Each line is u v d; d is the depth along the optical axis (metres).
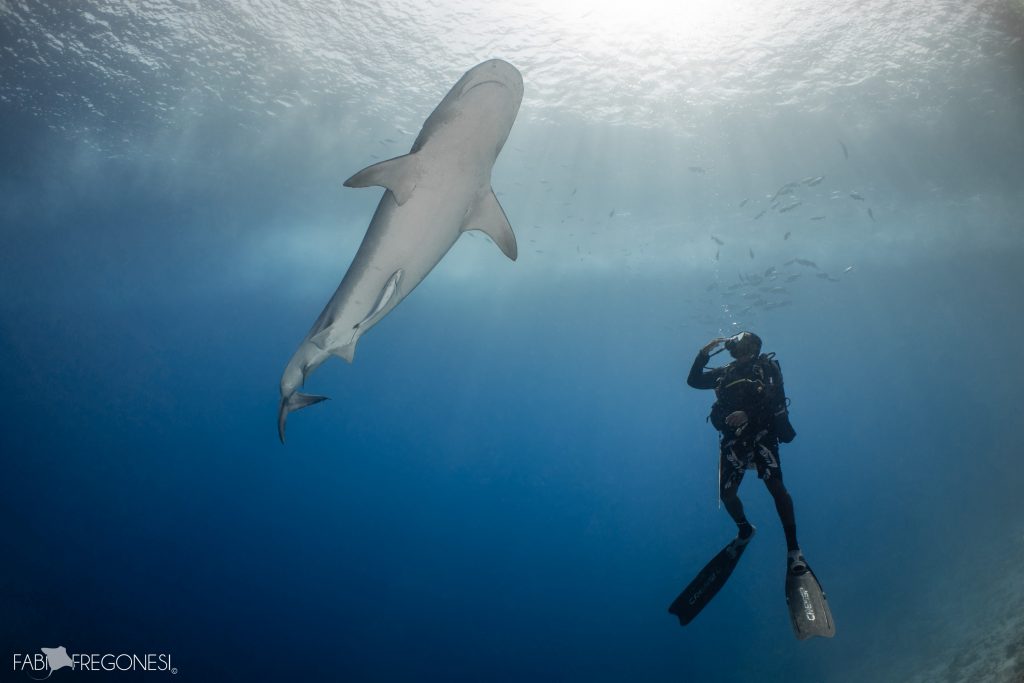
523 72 13.66
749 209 22.98
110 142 18.88
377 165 3.79
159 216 26.20
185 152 19.39
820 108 15.32
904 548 24.55
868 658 14.85
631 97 14.58
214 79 14.84
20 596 24.38
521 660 21.47
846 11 12.02
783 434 3.95
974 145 18.88
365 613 29.22
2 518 40.41
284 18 12.52
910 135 17.39
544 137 16.41
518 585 33.09
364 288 4.66
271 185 21.88
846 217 25.69
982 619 12.57
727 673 17.27
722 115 15.39
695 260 30.62
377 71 14.15
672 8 11.83
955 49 13.38
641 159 17.92
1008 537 18.47
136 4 12.41
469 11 12.10
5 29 13.42
